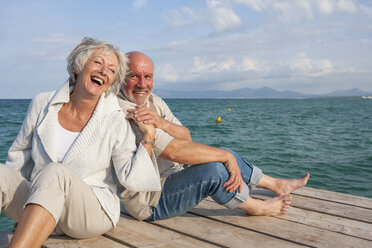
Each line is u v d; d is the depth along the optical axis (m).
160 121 2.24
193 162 2.18
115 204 2.05
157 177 2.02
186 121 22.05
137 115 2.08
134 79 2.40
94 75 1.89
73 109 2.00
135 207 2.30
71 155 1.90
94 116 1.96
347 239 2.16
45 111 1.98
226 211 2.64
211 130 15.74
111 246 2.00
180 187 2.26
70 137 1.97
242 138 12.70
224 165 2.27
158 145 2.13
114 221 2.03
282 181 2.77
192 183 2.23
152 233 2.21
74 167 1.92
